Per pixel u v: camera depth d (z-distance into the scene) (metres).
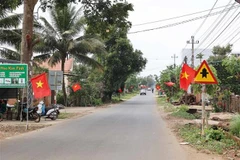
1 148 10.53
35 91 16.69
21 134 14.33
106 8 20.98
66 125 18.14
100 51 36.53
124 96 82.88
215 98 29.16
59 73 24.06
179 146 11.13
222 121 19.34
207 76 12.27
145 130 15.80
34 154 9.50
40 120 21.12
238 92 29.44
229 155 9.46
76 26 35.19
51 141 12.11
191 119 22.30
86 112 29.59
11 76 17.34
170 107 34.38
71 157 9.09
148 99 66.00
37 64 36.12
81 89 40.16
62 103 39.34
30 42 21.41
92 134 14.20
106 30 22.11
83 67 41.41
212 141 11.39
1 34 28.83
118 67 48.62
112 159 8.88
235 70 23.92
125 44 48.03
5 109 21.69
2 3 19.36
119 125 18.12
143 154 9.64
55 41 34.69
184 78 17.53
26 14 21.34
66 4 21.34
